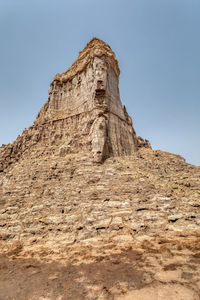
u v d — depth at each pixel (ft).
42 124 106.73
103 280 21.59
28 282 23.21
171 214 40.73
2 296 19.98
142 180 56.34
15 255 35.83
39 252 35.83
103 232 39.40
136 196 48.96
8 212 53.36
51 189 59.82
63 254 33.81
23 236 42.86
